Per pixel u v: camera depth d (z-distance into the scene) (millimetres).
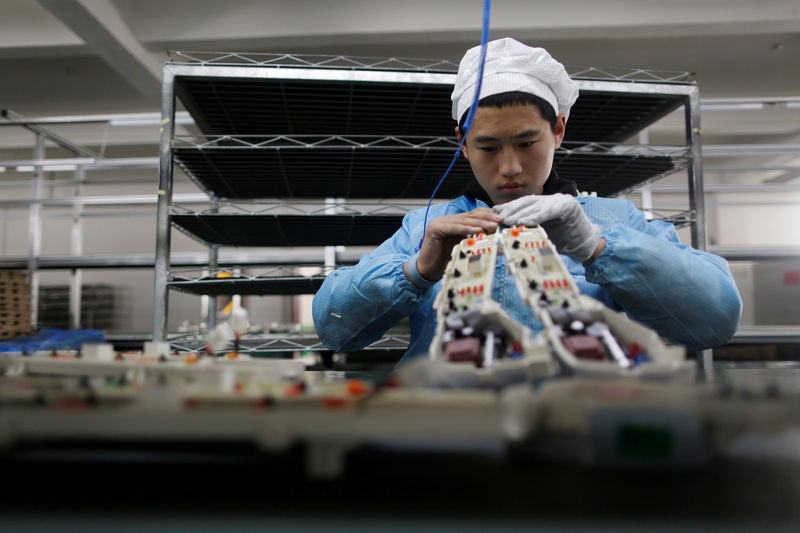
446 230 957
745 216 6105
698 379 729
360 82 1852
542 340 519
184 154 2004
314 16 3863
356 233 2482
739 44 4371
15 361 665
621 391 349
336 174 2328
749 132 5398
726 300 1058
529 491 317
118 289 5574
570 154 2033
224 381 404
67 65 4488
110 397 347
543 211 897
